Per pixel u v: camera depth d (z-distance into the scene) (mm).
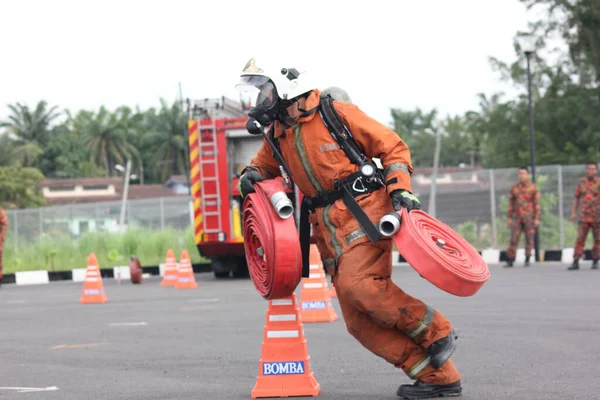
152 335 10438
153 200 38344
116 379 7297
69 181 97875
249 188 5844
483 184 29562
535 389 6117
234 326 11070
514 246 22000
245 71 5508
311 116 5434
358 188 5398
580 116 43625
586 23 43250
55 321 12820
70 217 35594
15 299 18547
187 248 31125
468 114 52094
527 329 9625
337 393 6207
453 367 5734
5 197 65125
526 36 24516
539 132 44750
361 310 5375
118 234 33125
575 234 27938
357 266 5312
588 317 10539
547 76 44531
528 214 21766
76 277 28750
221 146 20984
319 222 5539
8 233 34562
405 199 5172
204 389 6625
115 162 115438
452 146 112188
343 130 5414
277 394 6117
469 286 5039
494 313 11391
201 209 21031
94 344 9805
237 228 21047
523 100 45719
